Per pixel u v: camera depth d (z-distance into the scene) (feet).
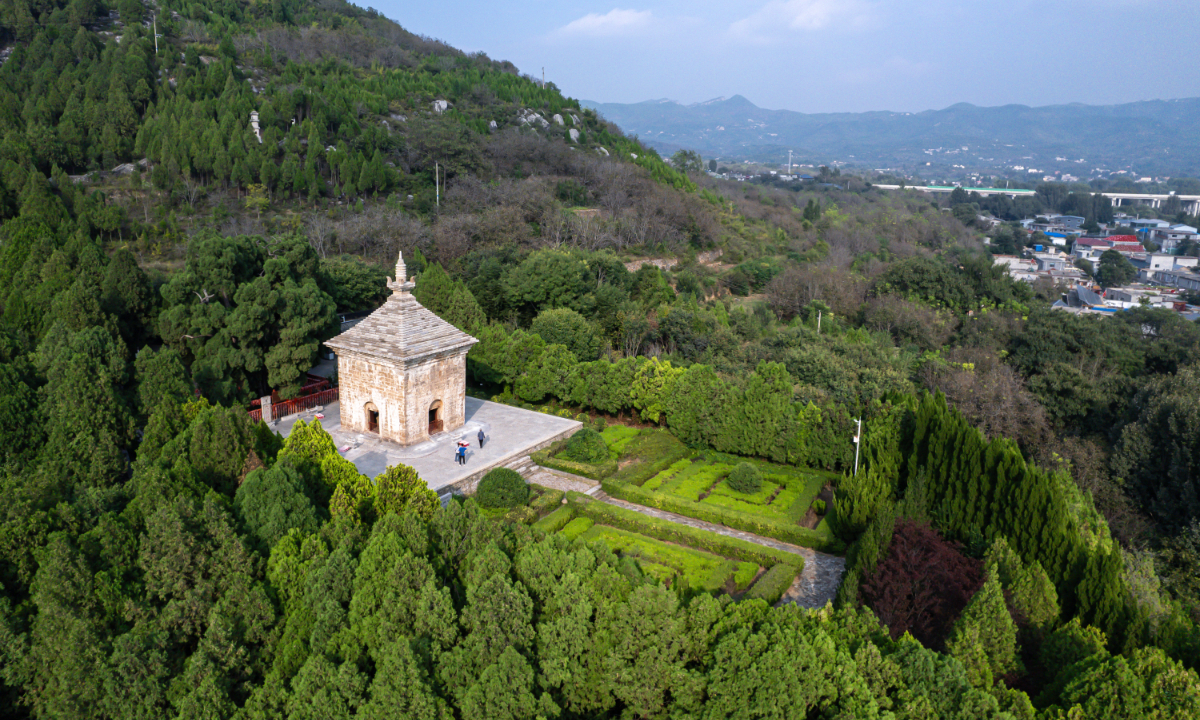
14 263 152.56
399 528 74.13
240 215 283.38
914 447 115.96
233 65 379.96
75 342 113.39
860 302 309.83
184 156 291.99
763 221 488.02
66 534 72.84
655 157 536.83
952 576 84.33
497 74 545.85
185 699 60.90
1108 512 135.03
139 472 86.33
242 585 70.33
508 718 60.80
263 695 62.08
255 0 505.66
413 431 134.82
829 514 119.85
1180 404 130.93
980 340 245.24
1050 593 82.02
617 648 67.31
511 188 347.56
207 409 97.45
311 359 151.23
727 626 67.72
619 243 340.59
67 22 380.58
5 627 65.98
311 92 360.89
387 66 499.51
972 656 68.95
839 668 62.69
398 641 60.64
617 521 115.85
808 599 97.96
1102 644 75.61
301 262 168.45
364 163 325.01
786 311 304.50
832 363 177.99
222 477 93.66
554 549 74.84
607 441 151.53
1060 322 231.09
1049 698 66.13
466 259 266.16
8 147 260.21
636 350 216.33
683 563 104.22
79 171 298.97
